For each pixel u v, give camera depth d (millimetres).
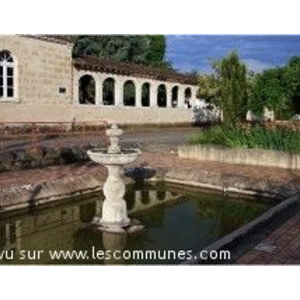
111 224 9039
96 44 38375
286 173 13250
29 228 9273
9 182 11062
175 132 29828
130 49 41469
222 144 16469
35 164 13828
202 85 34812
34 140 15062
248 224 7672
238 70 18281
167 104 35562
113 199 9109
